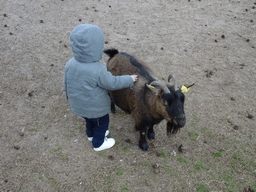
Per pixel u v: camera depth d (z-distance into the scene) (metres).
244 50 6.09
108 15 7.79
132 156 3.35
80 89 2.49
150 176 3.06
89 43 2.18
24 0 8.30
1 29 6.39
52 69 5.11
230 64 5.53
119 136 3.70
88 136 3.45
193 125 3.90
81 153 3.34
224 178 3.06
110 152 3.39
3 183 2.88
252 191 2.87
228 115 4.11
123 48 5.98
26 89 4.49
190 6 8.79
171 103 2.53
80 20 7.18
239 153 3.42
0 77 4.72
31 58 5.39
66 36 6.39
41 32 6.47
